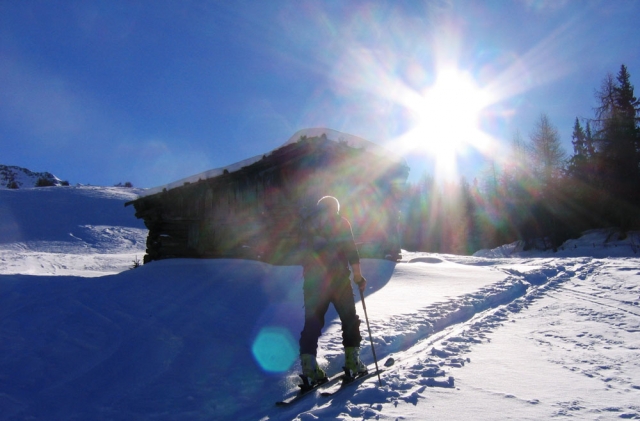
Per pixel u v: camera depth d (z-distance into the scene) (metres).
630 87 39.31
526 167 40.41
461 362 4.59
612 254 28.20
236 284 9.34
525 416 3.17
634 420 3.06
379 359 5.07
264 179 12.62
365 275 11.06
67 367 4.77
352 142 13.24
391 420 3.13
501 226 44.44
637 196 33.12
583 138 44.47
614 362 4.53
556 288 10.27
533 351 5.02
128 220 51.69
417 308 7.49
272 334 6.04
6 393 4.07
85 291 8.06
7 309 6.82
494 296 9.00
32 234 43.41
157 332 5.85
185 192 13.34
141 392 4.20
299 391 4.19
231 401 4.05
